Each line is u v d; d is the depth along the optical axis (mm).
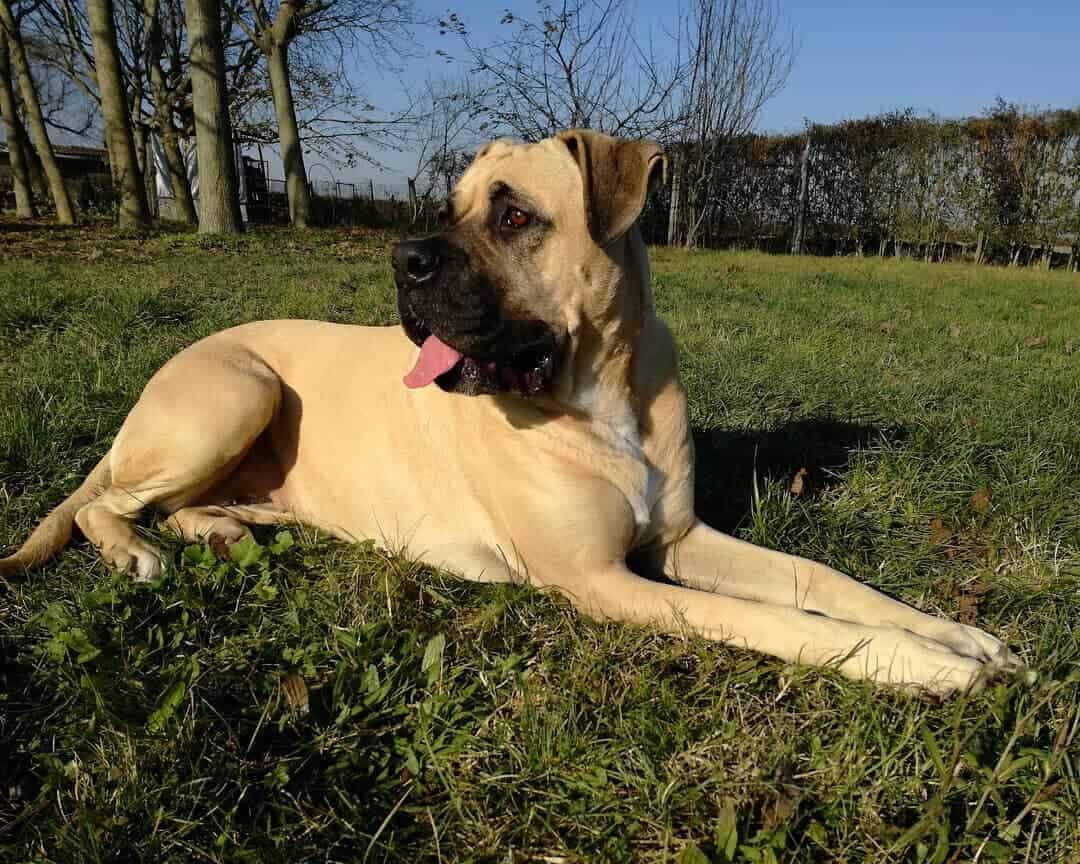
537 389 911
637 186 933
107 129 6301
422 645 838
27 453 1283
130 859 591
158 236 5395
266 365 1213
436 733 721
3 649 825
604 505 936
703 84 7230
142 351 1898
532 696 766
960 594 971
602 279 938
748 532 1124
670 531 1036
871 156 7156
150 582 944
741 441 1445
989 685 747
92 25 6121
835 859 586
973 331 2729
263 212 10352
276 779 651
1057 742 641
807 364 2006
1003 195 6406
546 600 958
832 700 749
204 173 5238
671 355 1040
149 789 634
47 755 674
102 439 1379
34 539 1020
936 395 1754
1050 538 1105
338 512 1147
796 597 928
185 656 825
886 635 772
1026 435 1452
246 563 1001
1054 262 6598
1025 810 597
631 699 751
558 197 923
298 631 872
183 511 1139
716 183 7531
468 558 1034
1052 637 844
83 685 733
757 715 739
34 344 2023
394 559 1034
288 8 7230
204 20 5023
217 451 1112
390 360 1133
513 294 903
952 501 1215
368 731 719
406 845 610
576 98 6652
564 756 675
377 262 4098
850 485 1277
